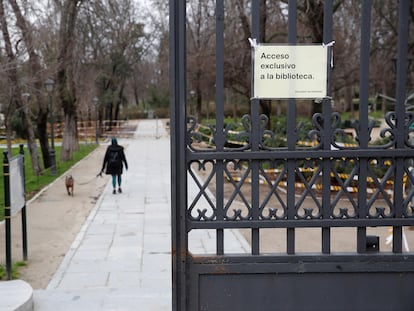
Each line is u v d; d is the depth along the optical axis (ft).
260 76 10.39
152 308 13.91
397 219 10.60
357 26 54.80
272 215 10.73
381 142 35.94
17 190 21.29
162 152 91.30
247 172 10.64
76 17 65.72
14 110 57.21
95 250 24.77
